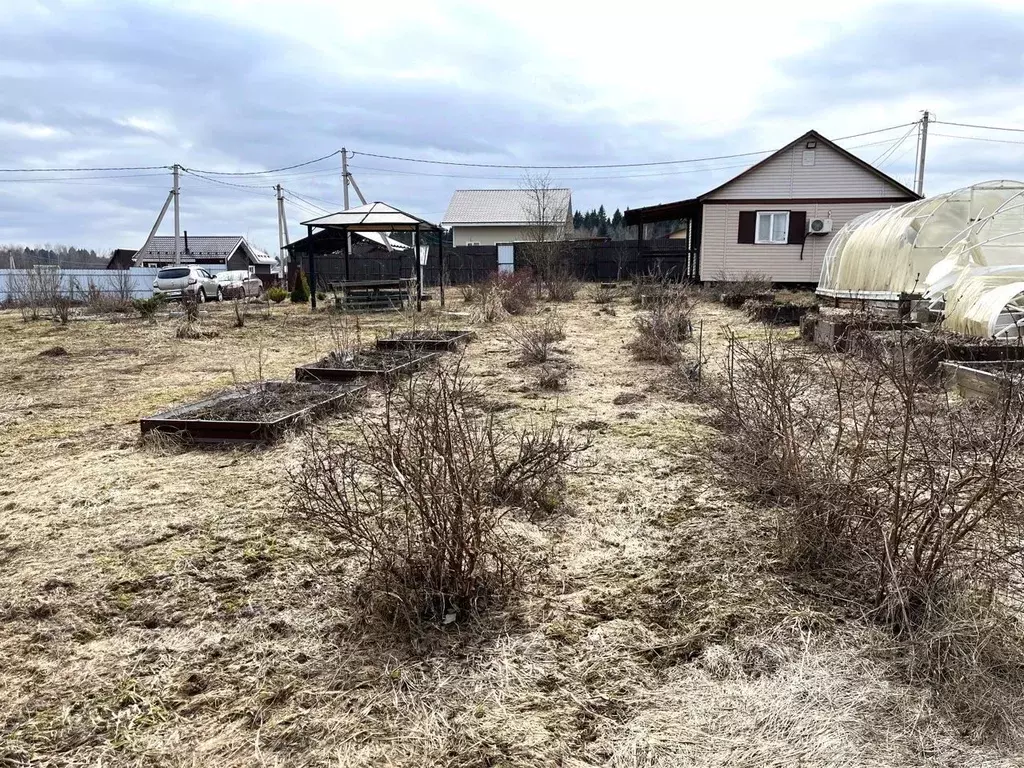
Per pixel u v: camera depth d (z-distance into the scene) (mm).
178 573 3020
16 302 19656
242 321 14383
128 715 2107
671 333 8922
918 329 7527
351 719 2059
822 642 2367
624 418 5516
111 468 4492
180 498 3914
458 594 2557
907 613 2385
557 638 2459
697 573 2910
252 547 3256
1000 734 1913
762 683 2178
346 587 2830
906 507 2506
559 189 39188
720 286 18906
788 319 12352
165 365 9086
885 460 2770
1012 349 6453
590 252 28828
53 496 4000
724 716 2037
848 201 20984
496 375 7531
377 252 28578
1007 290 7867
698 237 23750
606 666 2291
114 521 3609
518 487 3660
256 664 2346
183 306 17406
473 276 30422
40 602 2787
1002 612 2334
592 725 2018
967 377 5477
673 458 4430
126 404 6590
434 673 2258
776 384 3504
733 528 3322
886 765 1826
